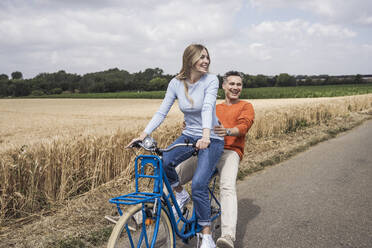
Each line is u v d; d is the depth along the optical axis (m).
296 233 3.28
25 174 4.12
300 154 7.41
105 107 37.12
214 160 2.60
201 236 2.68
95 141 4.98
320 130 11.02
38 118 21.77
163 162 2.44
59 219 3.65
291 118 11.03
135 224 2.25
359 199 4.22
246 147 7.76
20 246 3.02
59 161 4.38
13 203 3.87
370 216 3.65
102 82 114.25
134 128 5.70
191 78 2.51
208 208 2.60
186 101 2.53
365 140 9.09
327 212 3.81
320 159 6.77
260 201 4.28
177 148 2.52
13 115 25.91
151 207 2.27
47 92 115.81
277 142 8.65
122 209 3.95
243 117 2.92
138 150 5.52
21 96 111.25
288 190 4.70
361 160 6.54
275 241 3.12
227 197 2.75
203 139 2.31
